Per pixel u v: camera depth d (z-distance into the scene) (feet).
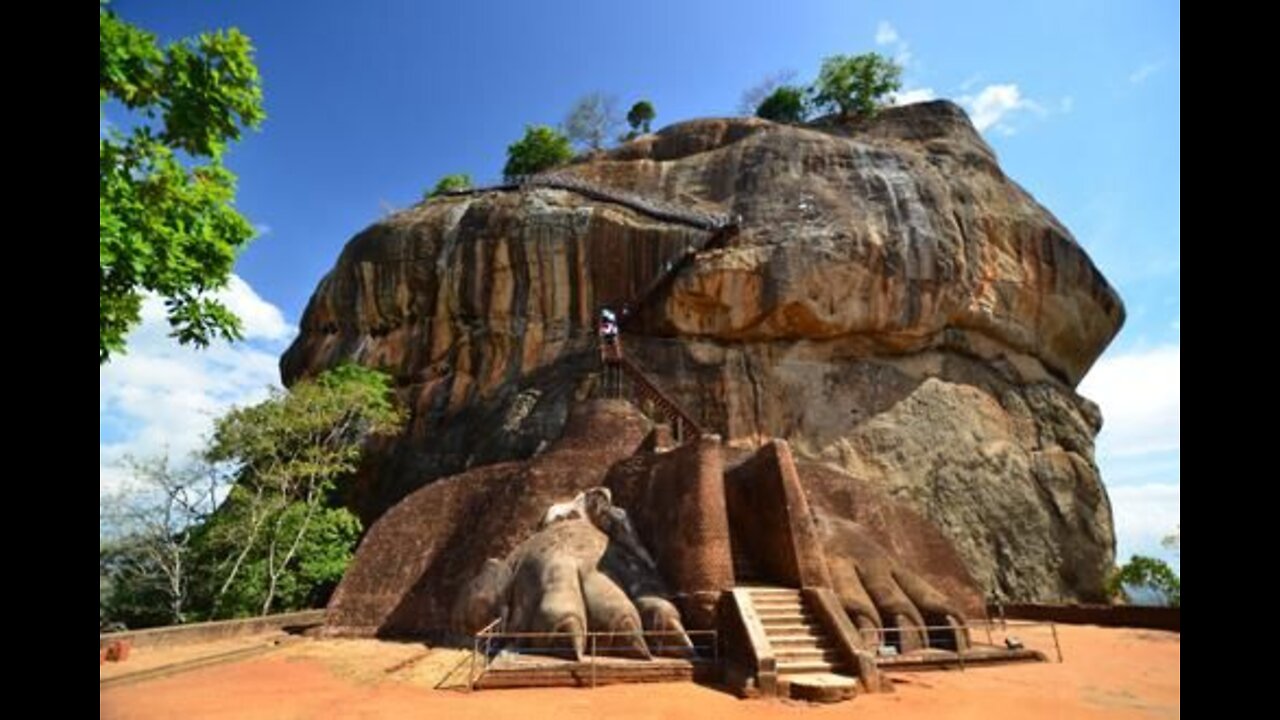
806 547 41.91
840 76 140.67
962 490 97.55
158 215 25.66
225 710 30.01
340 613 55.11
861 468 96.89
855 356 105.81
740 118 133.80
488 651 39.47
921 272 103.09
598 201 118.21
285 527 79.10
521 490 53.36
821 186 110.52
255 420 81.00
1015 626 65.00
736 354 103.50
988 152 128.98
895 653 42.86
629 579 42.14
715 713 29.37
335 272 123.65
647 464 49.90
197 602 75.51
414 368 113.80
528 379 106.01
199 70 25.73
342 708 30.27
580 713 28.96
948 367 107.45
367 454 107.86
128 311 26.55
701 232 107.86
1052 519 99.96
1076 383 123.34
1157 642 54.39
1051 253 112.78
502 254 112.98
